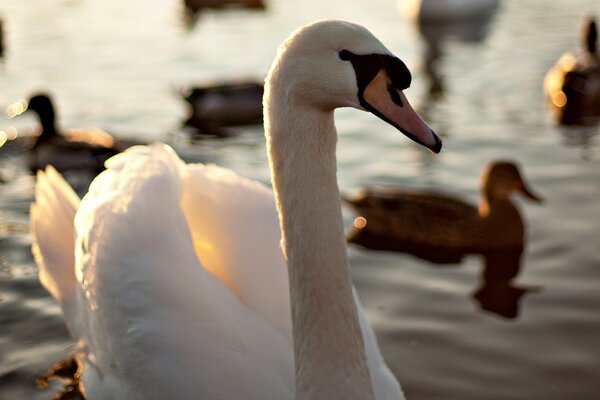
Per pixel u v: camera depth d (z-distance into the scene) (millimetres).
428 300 10984
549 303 10820
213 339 7316
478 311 10664
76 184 15703
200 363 7246
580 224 12898
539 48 23562
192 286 7504
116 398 7969
